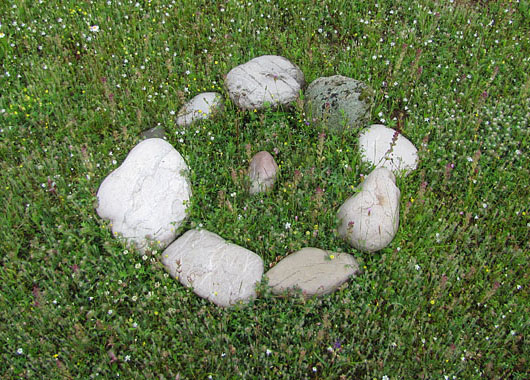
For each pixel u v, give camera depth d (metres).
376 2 1.85
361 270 1.18
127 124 1.43
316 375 1.04
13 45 1.57
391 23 1.80
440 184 1.37
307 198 1.28
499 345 1.11
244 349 1.07
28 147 1.37
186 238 1.21
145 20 1.69
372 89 1.45
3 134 1.37
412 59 1.66
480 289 1.18
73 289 1.14
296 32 1.76
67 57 1.60
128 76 1.59
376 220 1.18
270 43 1.70
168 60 1.53
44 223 1.21
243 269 1.13
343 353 1.06
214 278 1.13
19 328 1.03
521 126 1.48
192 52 1.65
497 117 1.48
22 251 1.19
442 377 1.04
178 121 1.46
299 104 1.43
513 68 1.65
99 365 1.00
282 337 1.05
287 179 1.35
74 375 1.02
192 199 1.25
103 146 1.37
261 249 1.20
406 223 1.26
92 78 1.53
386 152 1.30
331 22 1.81
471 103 1.54
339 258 1.18
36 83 1.49
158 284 1.12
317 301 1.12
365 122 1.43
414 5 1.83
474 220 1.31
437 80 1.61
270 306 1.13
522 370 1.08
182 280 1.14
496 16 1.82
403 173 1.33
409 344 1.08
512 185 1.34
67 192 1.29
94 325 1.08
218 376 1.01
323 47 1.70
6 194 1.24
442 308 1.12
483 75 1.66
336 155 1.38
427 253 1.22
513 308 1.14
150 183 1.23
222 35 1.73
